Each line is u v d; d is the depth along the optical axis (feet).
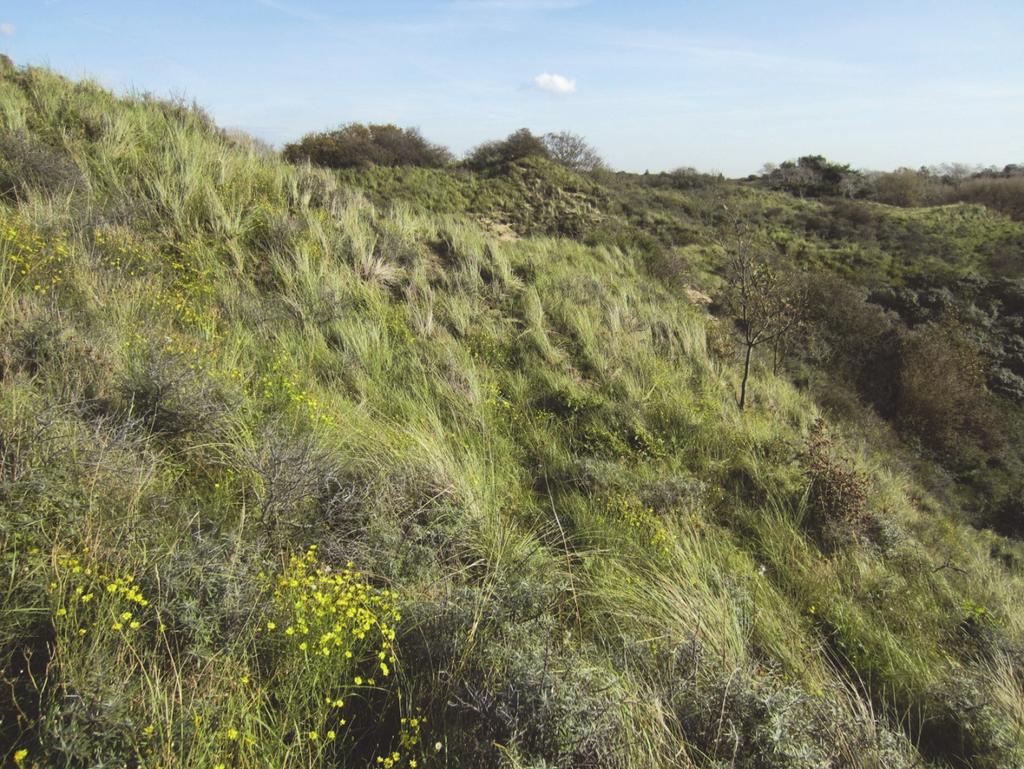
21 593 7.20
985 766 10.06
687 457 21.13
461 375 20.88
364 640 8.58
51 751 5.81
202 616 7.69
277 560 9.70
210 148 29.89
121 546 8.29
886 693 11.58
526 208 67.92
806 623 13.38
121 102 32.12
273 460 11.01
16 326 12.40
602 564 12.80
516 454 17.94
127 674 6.68
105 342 13.33
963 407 47.14
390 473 13.00
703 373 30.66
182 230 22.81
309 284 22.57
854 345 51.13
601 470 17.26
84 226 18.88
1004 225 88.33
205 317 18.22
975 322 60.85
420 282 26.61
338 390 17.63
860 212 87.45
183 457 11.55
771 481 20.04
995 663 13.16
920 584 16.79
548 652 8.36
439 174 70.64
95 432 9.95
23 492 8.11
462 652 8.55
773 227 80.69
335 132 72.18
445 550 11.82
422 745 7.41
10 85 27.61
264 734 7.02
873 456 34.60
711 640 10.54
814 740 8.38
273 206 27.25
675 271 50.60
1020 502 40.16
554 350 26.18
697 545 14.35
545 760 7.05
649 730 8.05
